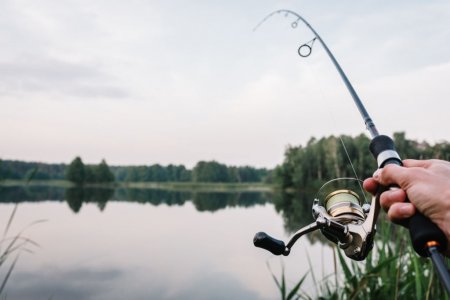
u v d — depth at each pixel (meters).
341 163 40.50
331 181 1.38
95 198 41.19
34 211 21.75
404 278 3.29
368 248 1.16
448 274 0.74
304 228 1.29
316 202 1.35
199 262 9.86
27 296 6.95
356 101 1.54
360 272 3.31
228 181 110.94
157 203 36.12
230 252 11.13
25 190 49.78
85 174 87.44
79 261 9.73
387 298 3.03
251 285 7.52
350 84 1.68
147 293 7.28
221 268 9.13
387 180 0.92
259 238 1.26
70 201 33.31
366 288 3.20
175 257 10.46
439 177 0.84
